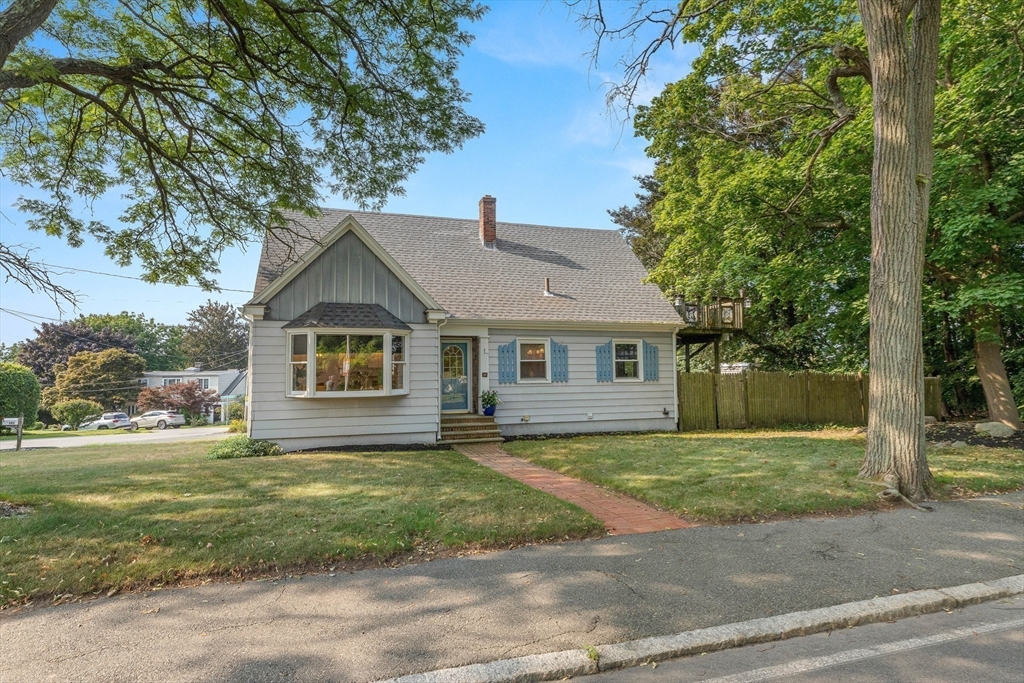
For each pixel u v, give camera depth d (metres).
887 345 7.82
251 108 10.62
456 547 5.40
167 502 6.91
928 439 13.36
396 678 3.19
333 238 12.95
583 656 3.43
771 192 14.48
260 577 4.68
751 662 3.50
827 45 13.51
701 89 14.98
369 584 4.52
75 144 10.32
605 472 9.32
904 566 4.99
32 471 9.73
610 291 17.55
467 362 15.21
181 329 78.00
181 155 11.16
